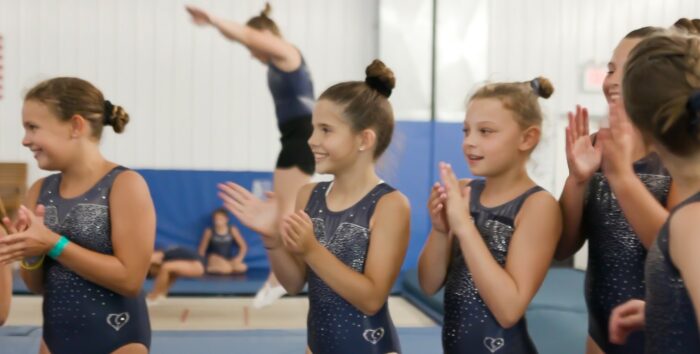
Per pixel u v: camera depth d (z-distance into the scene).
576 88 9.91
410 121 9.59
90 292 2.47
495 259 2.27
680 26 2.26
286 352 4.60
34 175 9.26
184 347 4.68
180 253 7.32
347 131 2.43
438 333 5.32
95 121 2.53
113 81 9.45
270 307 6.82
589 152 2.22
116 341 2.50
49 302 2.51
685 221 1.45
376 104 2.50
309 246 2.27
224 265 8.81
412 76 9.63
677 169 1.50
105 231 2.48
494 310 2.16
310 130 6.62
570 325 4.81
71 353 2.48
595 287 2.35
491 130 2.27
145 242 2.49
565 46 9.90
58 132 2.43
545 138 2.93
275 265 2.60
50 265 2.52
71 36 9.34
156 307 6.68
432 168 9.60
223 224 9.05
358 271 2.40
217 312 6.49
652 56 1.49
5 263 2.29
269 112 9.76
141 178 2.56
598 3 9.91
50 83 2.48
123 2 9.42
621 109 1.97
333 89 2.50
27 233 2.25
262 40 6.47
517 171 2.34
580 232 2.42
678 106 1.42
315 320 2.48
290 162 6.56
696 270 1.41
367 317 2.41
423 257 2.45
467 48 9.69
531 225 2.23
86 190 2.51
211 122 9.67
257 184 9.42
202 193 9.32
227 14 9.62
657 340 1.54
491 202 2.36
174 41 9.54
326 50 9.77
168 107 9.58
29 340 4.66
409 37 9.61
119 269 2.42
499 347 2.25
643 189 1.96
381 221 2.41
